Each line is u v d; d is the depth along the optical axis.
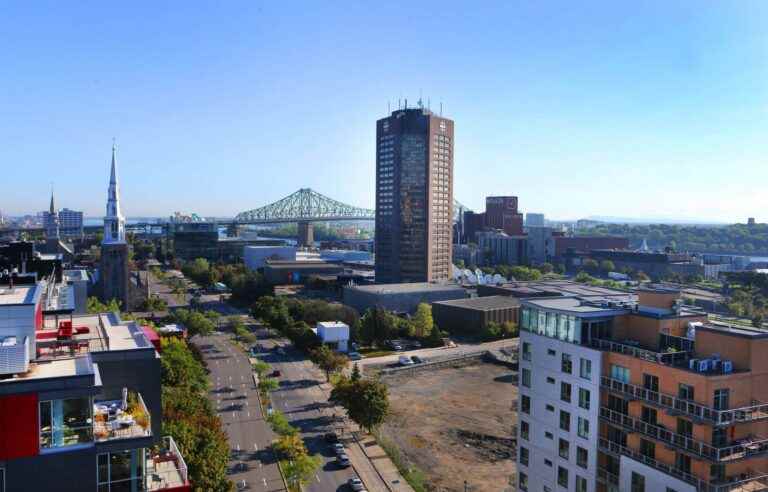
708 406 57.44
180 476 47.12
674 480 59.12
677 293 73.88
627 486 64.25
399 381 171.12
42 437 37.03
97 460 38.41
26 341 40.66
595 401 69.19
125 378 47.47
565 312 73.94
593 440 69.31
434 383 169.00
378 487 99.69
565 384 73.75
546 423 76.56
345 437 123.12
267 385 148.00
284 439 102.69
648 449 63.56
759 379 60.41
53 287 87.31
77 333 54.41
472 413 141.38
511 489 97.62
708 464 57.12
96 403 45.94
